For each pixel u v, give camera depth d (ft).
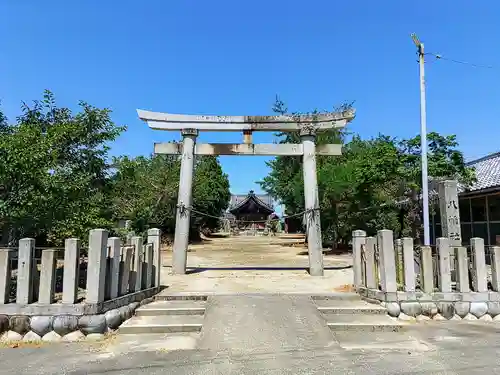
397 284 27.17
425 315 25.09
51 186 27.22
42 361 18.02
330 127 40.78
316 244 38.63
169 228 95.40
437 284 26.25
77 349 19.66
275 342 19.94
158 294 27.94
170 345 20.11
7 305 21.43
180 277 37.01
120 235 36.73
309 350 19.03
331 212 66.64
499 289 25.88
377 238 26.91
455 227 33.40
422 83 44.55
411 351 19.17
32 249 22.27
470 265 26.86
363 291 27.43
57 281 29.01
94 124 39.88
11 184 26.02
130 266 25.66
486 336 21.75
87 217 29.50
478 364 17.40
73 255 22.00
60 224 28.43
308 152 40.75
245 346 19.49
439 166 49.49
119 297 23.70
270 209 171.73
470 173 51.26
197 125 41.19
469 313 25.21
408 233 55.57
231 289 30.19
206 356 18.40
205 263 51.78
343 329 22.45
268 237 144.36
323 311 24.79
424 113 44.19
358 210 63.21
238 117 41.24
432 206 50.55
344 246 75.36
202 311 24.89
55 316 21.38
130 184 64.28
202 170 101.45
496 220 49.19
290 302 25.40
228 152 41.37
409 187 51.78
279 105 89.15
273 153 41.24
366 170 55.62
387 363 17.52
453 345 20.13
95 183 41.19
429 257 25.96
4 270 21.81
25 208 26.12
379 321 23.16
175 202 82.84
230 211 174.60
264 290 29.73
